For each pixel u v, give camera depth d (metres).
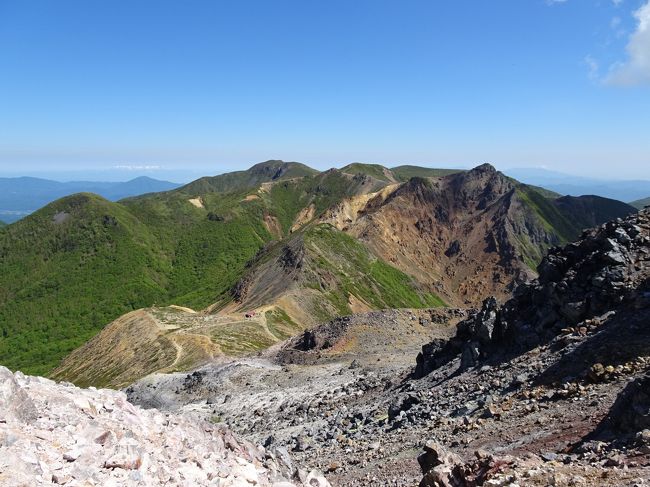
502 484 13.29
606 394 20.48
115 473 10.40
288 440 36.25
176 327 116.88
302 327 124.88
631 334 24.67
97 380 104.62
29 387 13.04
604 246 32.53
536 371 26.56
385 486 19.89
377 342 73.81
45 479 9.13
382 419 33.84
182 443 13.98
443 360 41.75
